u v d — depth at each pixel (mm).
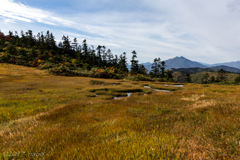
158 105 9945
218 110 6758
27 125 6477
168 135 4031
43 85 33625
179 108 8617
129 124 5332
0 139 4949
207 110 7215
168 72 116938
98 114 7832
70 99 20234
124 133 4344
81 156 2889
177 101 11805
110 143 3486
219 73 129625
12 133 5473
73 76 64000
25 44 132250
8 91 24859
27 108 13578
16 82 35375
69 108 10281
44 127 5699
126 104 11141
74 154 2957
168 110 8211
